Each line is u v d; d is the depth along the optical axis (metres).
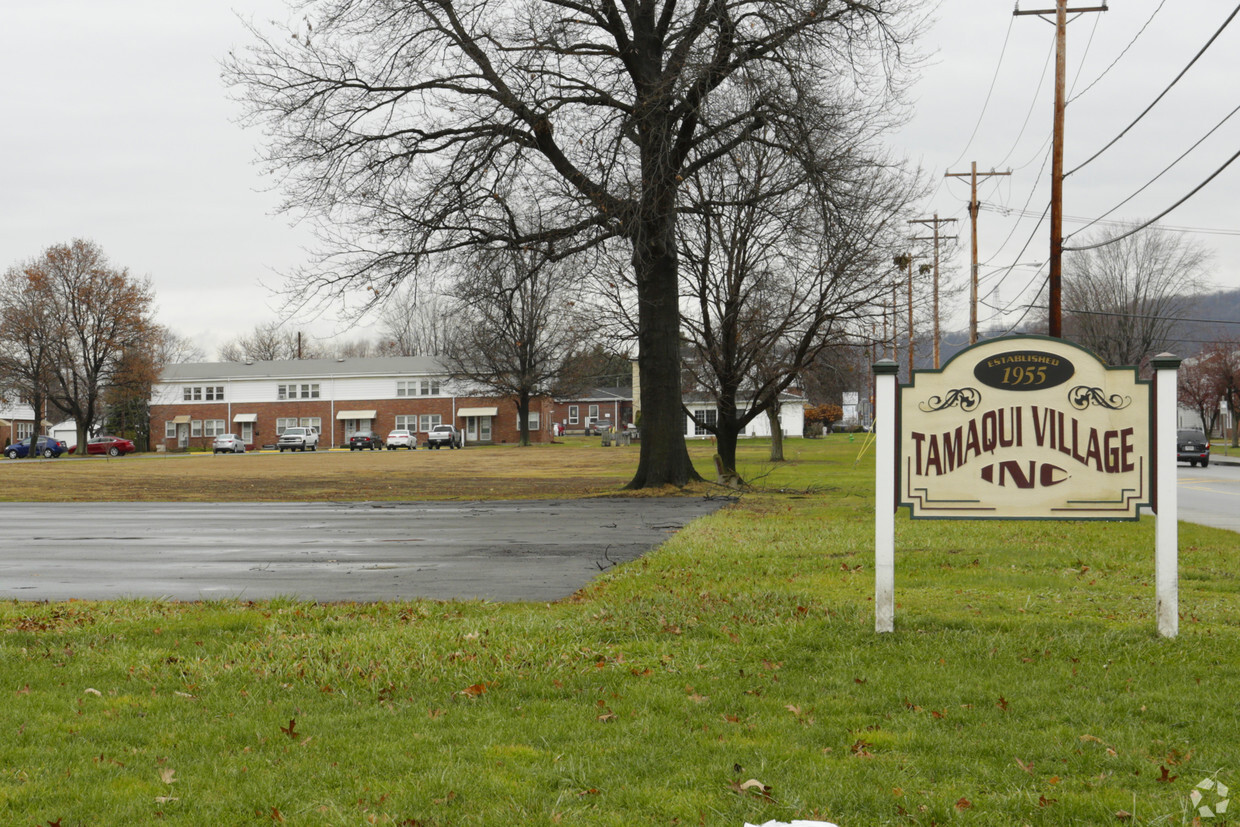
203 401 95.31
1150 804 4.27
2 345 73.50
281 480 35.78
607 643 7.44
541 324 68.94
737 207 25.95
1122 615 8.31
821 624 7.79
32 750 5.13
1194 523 17.42
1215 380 77.06
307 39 21.70
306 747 5.20
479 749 5.12
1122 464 7.55
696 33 21.41
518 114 21.89
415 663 6.79
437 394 92.38
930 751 5.07
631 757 4.98
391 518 19.39
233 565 12.41
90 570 12.05
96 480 36.31
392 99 22.30
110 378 77.00
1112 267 69.69
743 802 4.35
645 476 26.34
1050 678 6.35
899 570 11.12
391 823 4.15
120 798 4.46
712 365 29.00
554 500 24.17
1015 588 9.89
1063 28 26.58
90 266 75.25
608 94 22.03
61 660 7.15
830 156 22.33
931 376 7.77
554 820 4.19
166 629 8.07
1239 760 4.84
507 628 7.83
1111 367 7.59
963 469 7.71
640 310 26.41
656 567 11.52
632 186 21.44
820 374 32.19
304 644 7.34
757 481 30.33
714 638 7.51
